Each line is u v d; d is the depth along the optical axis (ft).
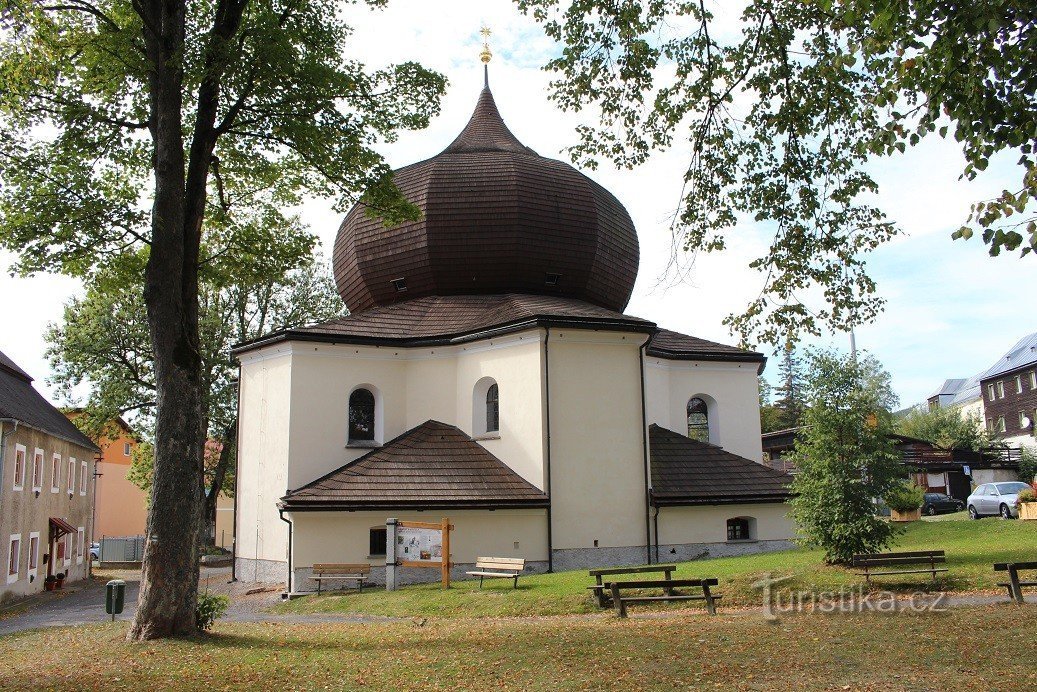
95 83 59.00
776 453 163.02
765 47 48.83
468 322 95.61
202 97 53.88
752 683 36.22
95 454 146.82
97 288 63.41
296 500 78.59
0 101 55.98
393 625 57.98
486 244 101.45
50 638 55.47
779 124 48.78
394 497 80.94
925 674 36.63
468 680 38.70
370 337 93.04
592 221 104.99
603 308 104.42
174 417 49.57
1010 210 27.37
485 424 91.61
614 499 86.28
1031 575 61.41
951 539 82.17
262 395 94.99
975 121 27.99
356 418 94.02
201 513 50.85
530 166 104.83
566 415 85.71
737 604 59.47
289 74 53.36
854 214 49.60
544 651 43.60
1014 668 36.81
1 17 53.42
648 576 69.15
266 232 67.05
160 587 48.83
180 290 50.78
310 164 63.00
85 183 57.21
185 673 40.75
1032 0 25.80
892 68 32.65
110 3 59.98
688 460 95.55
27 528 104.01
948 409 231.09
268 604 75.82
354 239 107.14
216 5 55.31
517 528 83.51
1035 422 205.36
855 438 67.31
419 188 102.99
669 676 37.81
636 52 50.31
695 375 108.17
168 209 50.67
